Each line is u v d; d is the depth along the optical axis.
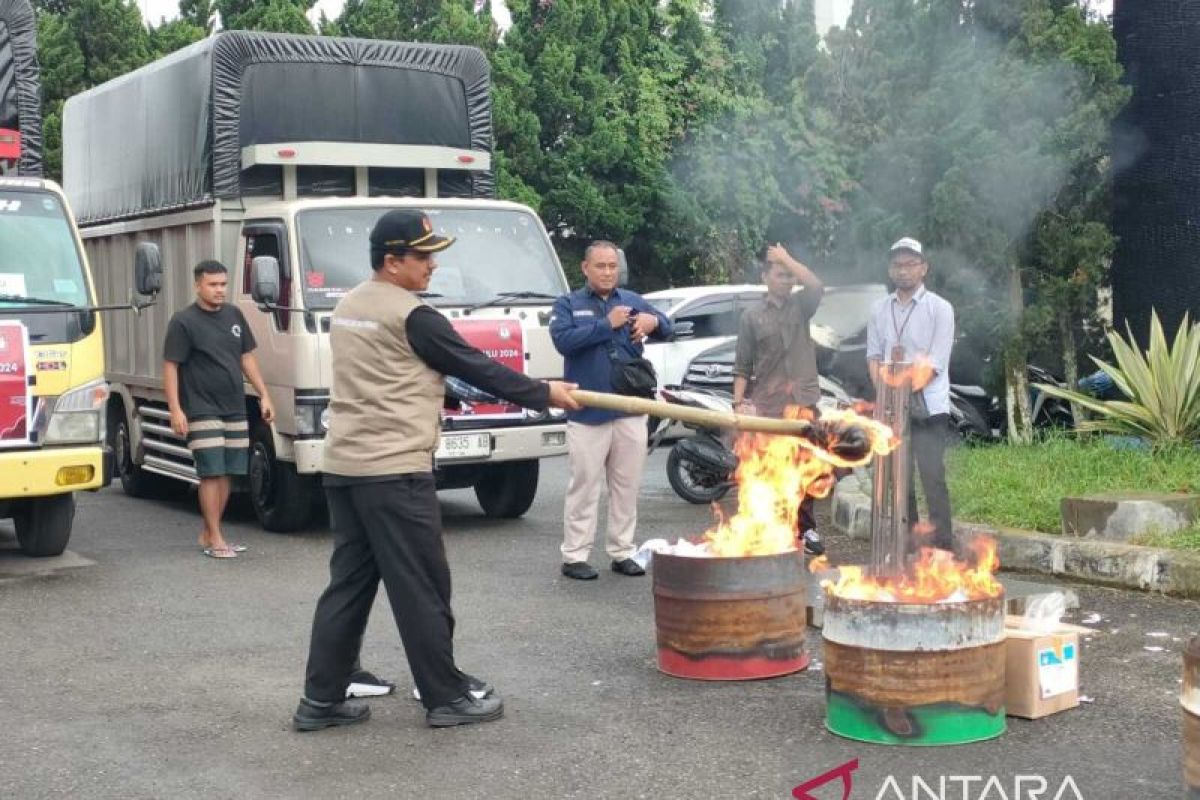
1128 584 8.25
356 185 11.65
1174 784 5.12
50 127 24.56
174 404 10.00
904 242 8.66
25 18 10.42
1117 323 12.86
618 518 9.24
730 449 11.77
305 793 5.21
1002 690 5.69
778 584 6.61
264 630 7.83
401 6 24.41
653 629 7.68
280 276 10.59
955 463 11.03
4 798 5.23
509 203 11.38
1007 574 8.70
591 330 8.84
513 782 5.29
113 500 13.38
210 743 5.83
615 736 5.80
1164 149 12.42
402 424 5.77
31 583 9.21
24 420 9.23
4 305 9.36
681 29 23.52
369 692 6.46
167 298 12.34
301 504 10.91
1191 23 12.20
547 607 8.26
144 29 26.66
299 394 10.35
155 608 8.41
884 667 5.55
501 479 11.56
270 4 24.92
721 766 5.40
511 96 22.58
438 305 10.62
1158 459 10.23
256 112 11.34
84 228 14.22
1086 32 11.64
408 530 5.80
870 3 12.75
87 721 6.18
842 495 10.74
